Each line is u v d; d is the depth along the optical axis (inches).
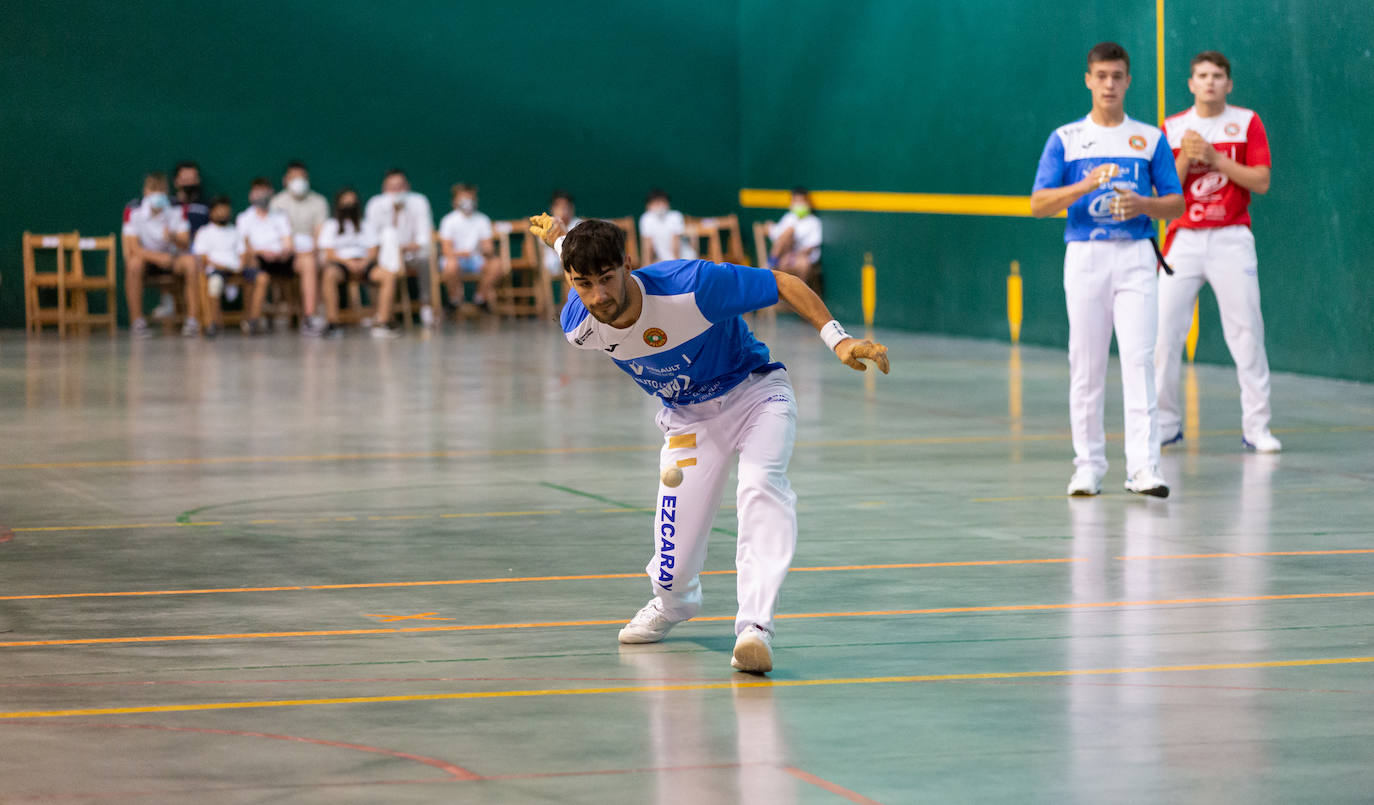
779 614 351.3
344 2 1341.0
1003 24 1103.6
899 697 282.8
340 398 792.3
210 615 351.9
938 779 236.2
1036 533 446.6
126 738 257.6
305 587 381.4
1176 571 393.7
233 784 233.8
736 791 231.1
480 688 290.4
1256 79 902.4
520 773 239.3
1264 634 328.8
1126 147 500.4
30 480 545.3
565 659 312.0
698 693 286.0
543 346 1099.9
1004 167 1111.6
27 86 1258.6
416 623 343.6
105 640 327.9
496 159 1391.5
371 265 1231.5
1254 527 452.8
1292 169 885.8
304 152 1338.6
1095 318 506.6
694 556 312.2
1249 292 600.7
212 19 1305.4
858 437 656.4
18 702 279.9
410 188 1371.8
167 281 1215.6
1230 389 821.9
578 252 271.1
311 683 293.4
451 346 1100.5
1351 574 387.9
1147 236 506.3
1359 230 847.1
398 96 1362.0
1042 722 266.1
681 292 280.5
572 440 647.8
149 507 494.3
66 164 1272.1
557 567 404.8
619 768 242.1
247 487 532.4
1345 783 232.7
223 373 912.9
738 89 1440.7
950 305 1178.0
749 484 298.7
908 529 454.0
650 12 1416.1
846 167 1290.6
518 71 1390.3
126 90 1284.4
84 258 1278.3
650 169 1429.6
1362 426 678.5
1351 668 300.4
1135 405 506.0
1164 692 284.5
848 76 1282.0
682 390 300.4
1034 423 698.8
